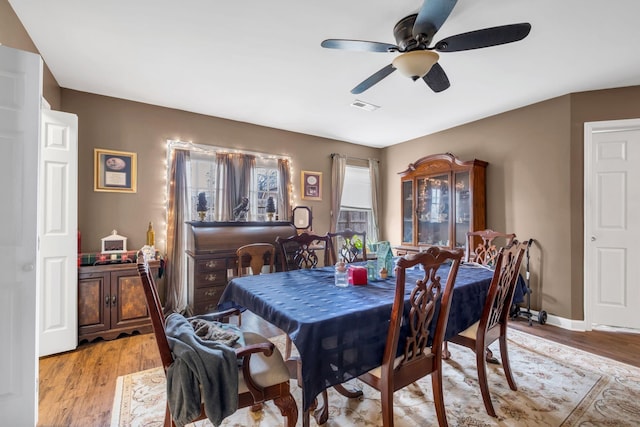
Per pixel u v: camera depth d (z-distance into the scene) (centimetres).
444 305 146
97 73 263
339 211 469
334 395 188
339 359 123
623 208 294
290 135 432
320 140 461
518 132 343
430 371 149
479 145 382
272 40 214
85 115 300
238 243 321
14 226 150
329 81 278
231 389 116
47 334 233
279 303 146
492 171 367
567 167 304
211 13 185
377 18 190
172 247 334
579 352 246
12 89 151
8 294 148
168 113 343
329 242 281
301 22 194
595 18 187
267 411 173
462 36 160
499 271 168
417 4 177
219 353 119
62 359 231
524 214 336
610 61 240
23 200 152
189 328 135
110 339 266
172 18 190
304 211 438
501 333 193
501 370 218
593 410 172
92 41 215
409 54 176
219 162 369
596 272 303
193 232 310
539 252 324
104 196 308
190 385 111
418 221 428
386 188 521
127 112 320
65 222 241
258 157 400
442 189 398
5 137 149
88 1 175
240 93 304
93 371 214
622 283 295
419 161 417
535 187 328
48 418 164
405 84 283
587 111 297
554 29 198
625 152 293
